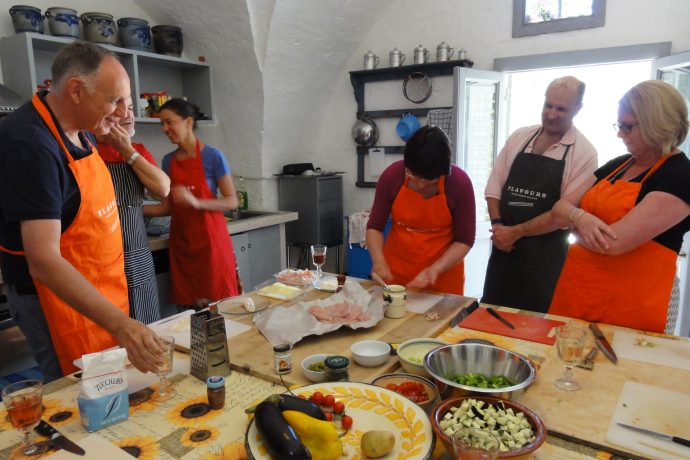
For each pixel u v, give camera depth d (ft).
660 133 4.61
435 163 5.39
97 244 4.96
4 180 4.10
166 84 11.89
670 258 4.81
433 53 13.21
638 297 4.92
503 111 12.96
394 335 4.81
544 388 3.71
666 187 4.65
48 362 5.00
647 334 4.75
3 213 4.43
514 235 7.22
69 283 3.94
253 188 14.06
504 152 7.98
